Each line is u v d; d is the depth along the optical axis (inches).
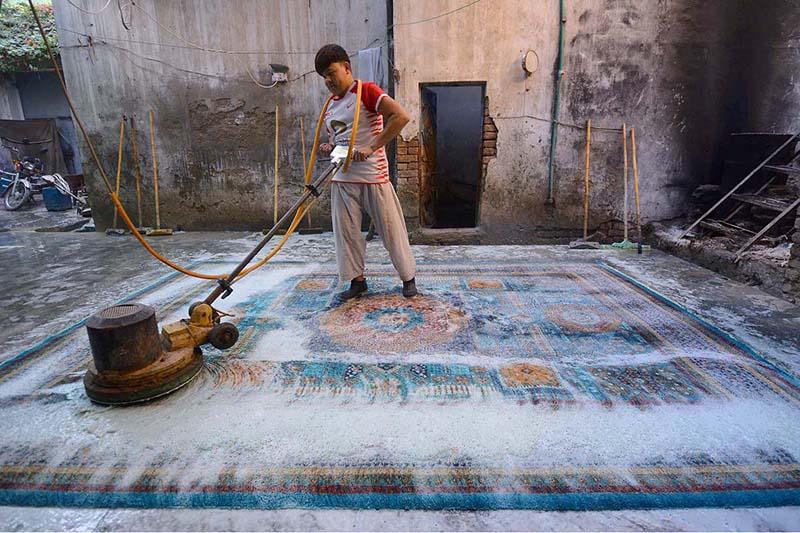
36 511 52.6
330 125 107.2
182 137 216.7
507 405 71.5
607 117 175.3
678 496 53.4
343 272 115.3
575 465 58.6
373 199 109.8
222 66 208.4
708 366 82.8
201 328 83.3
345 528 50.1
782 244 136.6
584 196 181.9
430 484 55.7
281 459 60.2
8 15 395.5
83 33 209.6
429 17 169.0
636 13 167.2
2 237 221.3
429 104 201.9
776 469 57.2
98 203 227.1
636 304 114.4
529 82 173.5
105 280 143.8
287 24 202.7
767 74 172.7
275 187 213.8
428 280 135.3
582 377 79.6
